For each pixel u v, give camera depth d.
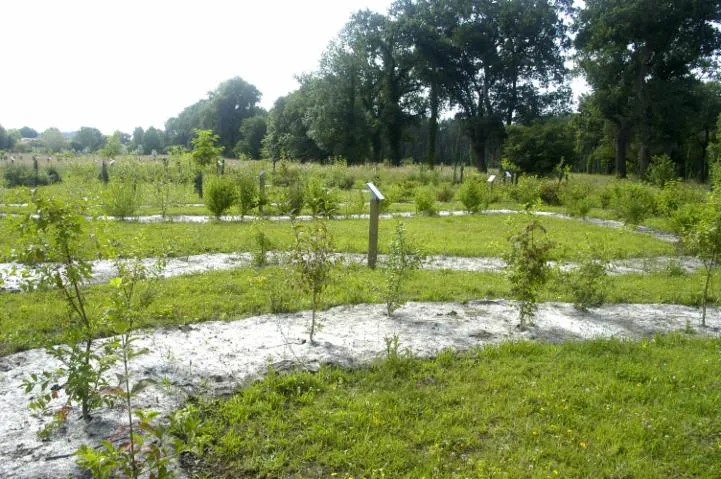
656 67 38.25
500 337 5.97
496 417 4.20
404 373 4.88
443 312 6.81
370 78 49.44
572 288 7.20
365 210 17.22
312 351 5.26
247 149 65.50
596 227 15.04
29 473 3.26
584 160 63.12
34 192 3.62
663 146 46.59
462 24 43.38
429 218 15.99
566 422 4.16
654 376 4.99
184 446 2.77
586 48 38.53
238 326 5.92
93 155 32.72
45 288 3.76
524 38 43.06
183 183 19.89
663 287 8.52
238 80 73.19
